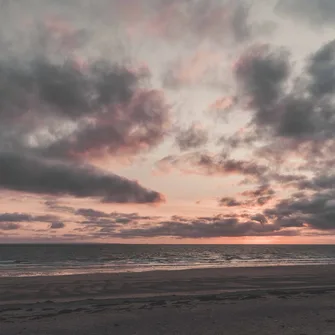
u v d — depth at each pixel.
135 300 15.06
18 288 18.72
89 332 9.70
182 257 71.62
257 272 28.52
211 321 10.95
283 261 54.94
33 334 9.50
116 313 12.12
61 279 23.00
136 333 9.58
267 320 11.09
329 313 12.21
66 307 13.48
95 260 58.53
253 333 9.44
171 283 21.02
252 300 14.88
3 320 11.12
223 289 19.09
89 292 17.66
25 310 12.84
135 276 25.00
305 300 14.85
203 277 24.28
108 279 22.89
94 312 12.32
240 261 54.72
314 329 9.87
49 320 11.09
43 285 19.88
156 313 12.11
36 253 96.62
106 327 10.22
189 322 10.83
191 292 18.06
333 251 134.50
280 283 21.67
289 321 10.94
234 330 9.80
